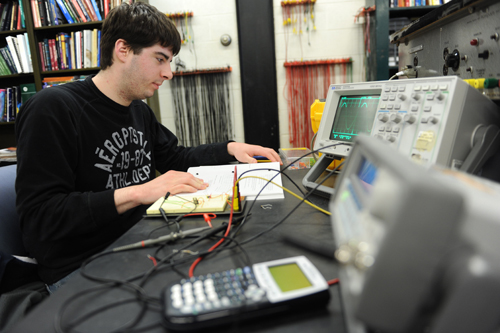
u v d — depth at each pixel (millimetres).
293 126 3098
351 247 302
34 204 847
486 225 275
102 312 419
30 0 2568
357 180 415
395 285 266
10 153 2373
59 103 979
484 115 680
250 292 400
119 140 1161
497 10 694
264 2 2871
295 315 400
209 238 632
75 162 1014
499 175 723
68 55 2637
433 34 998
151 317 405
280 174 1088
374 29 2709
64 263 941
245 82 2992
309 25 2924
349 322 349
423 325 303
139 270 527
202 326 369
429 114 662
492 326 267
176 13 2947
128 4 1067
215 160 1382
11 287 920
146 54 1087
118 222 1055
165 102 3143
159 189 886
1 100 2721
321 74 2994
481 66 763
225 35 2982
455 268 267
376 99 842
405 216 248
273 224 699
